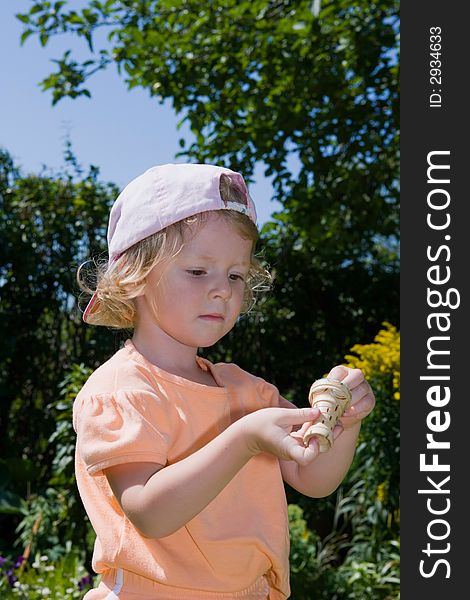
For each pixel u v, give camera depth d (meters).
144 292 1.50
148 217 1.47
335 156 6.73
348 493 5.00
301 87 6.31
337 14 6.68
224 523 1.45
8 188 6.57
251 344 7.05
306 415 1.28
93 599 1.45
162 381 1.45
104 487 1.48
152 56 6.35
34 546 4.71
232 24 6.17
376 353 4.77
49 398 6.25
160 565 1.40
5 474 5.51
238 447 1.26
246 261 1.51
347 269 7.52
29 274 6.34
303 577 4.31
